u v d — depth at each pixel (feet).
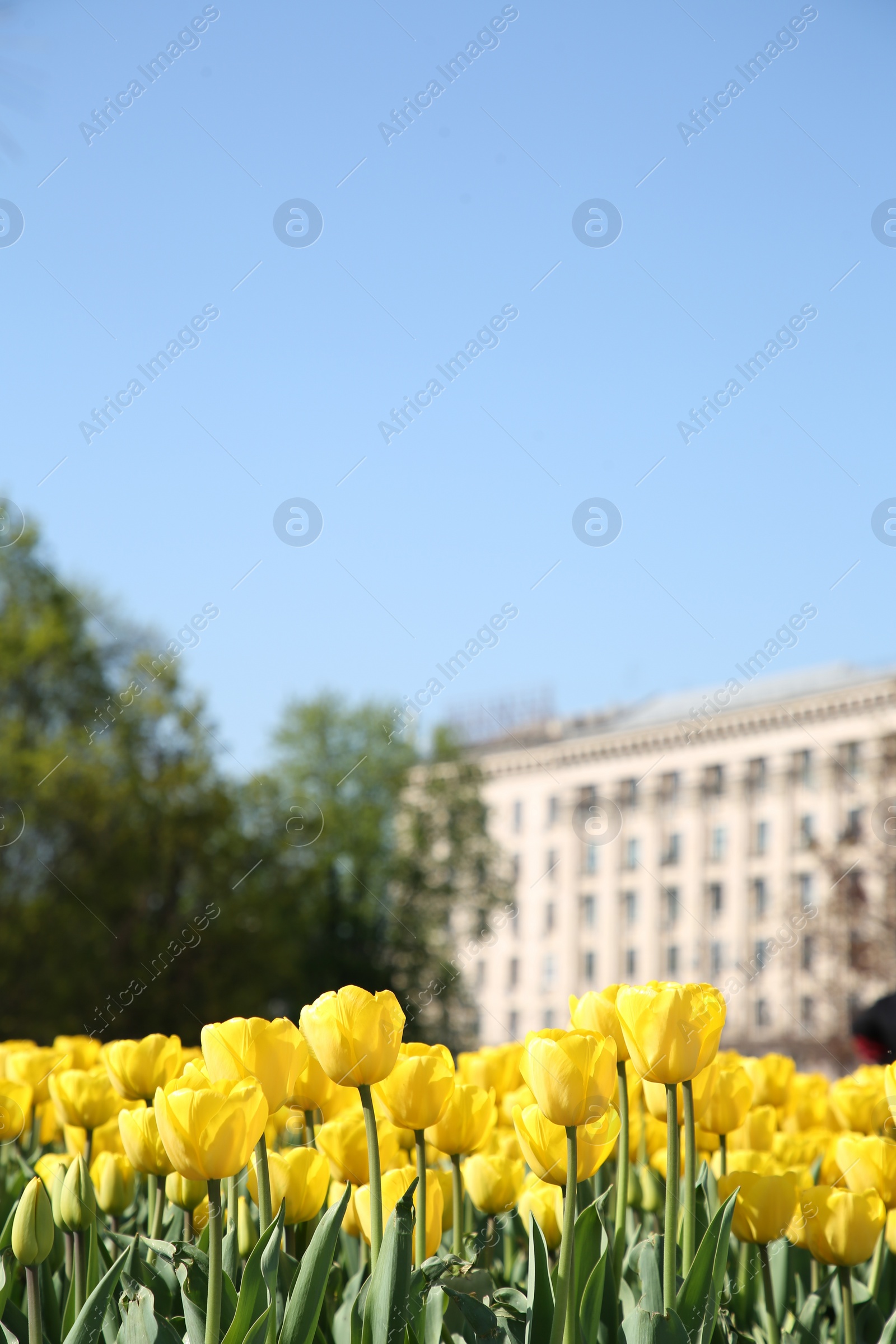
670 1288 4.49
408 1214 4.49
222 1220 4.94
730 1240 5.26
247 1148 4.29
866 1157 6.04
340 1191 6.15
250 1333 4.11
